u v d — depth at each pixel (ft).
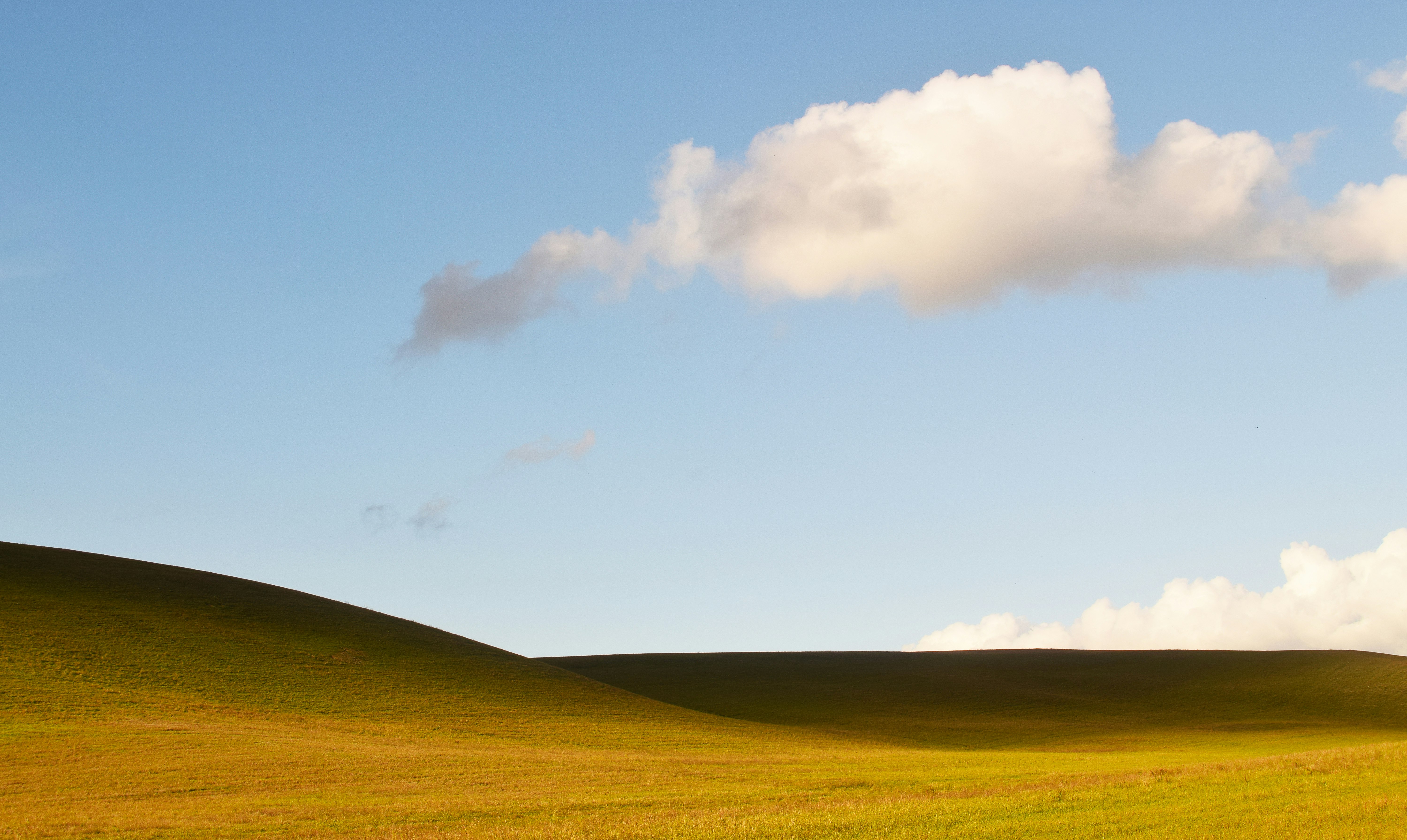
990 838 77.51
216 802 114.83
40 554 314.76
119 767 134.92
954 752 214.69
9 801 113.39
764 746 209.87
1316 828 73.10
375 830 97.30
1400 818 74.23
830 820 88.28
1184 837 72.84
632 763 157.69
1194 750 233.55
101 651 230.27
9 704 177.06
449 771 141.69
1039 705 315.78
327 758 149.79
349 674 249.14
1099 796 92.99
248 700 211.82
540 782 133.39
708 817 96.17
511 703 243.19
